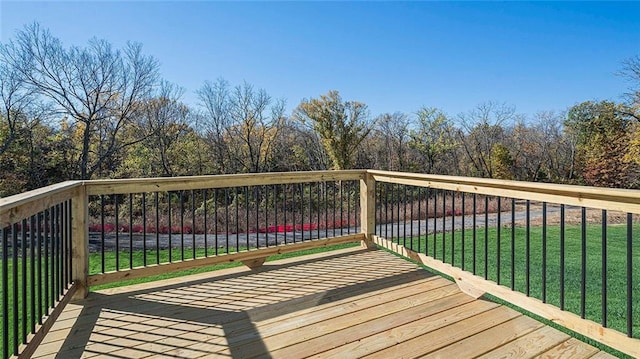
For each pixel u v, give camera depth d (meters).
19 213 1.50
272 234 7.49
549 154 21.53
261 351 1.80
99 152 14.76
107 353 1.78
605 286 1.69
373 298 2.48
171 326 2.08
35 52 12.92
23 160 13.46
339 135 18.27
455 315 2.20
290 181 3.36
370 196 3.82
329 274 3.01
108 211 12.59
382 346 1.84
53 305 1.97
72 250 2.44
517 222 9.64
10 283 3.13
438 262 2.84
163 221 10.59
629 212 1.55
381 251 3.73
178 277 2.97
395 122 21.83
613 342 1.64
